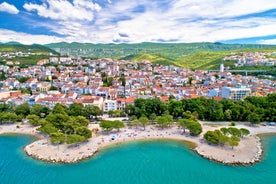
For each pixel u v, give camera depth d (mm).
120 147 152375
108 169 124625
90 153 140625
